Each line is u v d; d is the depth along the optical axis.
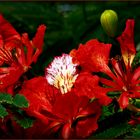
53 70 0.70
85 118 0.68
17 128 0.68
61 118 0.68
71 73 0.70
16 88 0.71
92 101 0.68
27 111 0.67
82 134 0.67
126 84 0.73
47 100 0.69
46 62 0.79
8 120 0.69
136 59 0.75
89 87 0.67
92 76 0.68
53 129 0.68
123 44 0.74
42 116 0.67
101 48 0.72
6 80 0.71
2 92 0.69
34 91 0.69
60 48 1.05
